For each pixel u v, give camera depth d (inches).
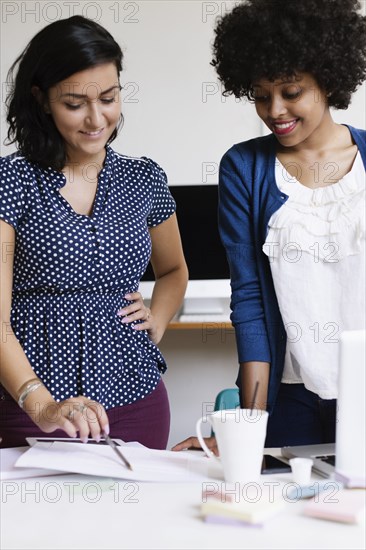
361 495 46.9
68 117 62.7
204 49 146.9
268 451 58.5
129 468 51.6
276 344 62.6
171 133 148.7
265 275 62.6
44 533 42.2
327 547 39.9
